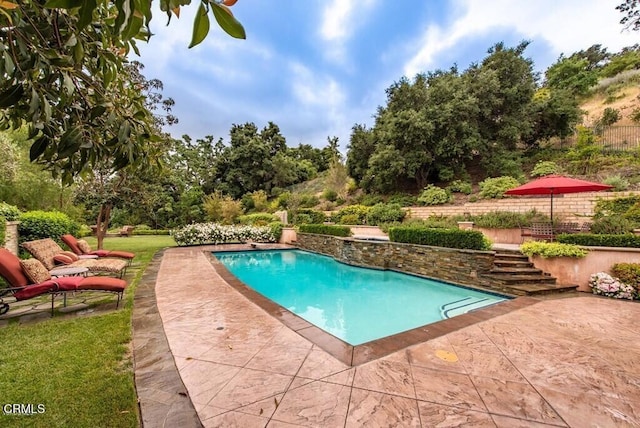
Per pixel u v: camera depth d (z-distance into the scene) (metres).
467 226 10.23
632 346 3.08
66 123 1.33
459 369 2.59
